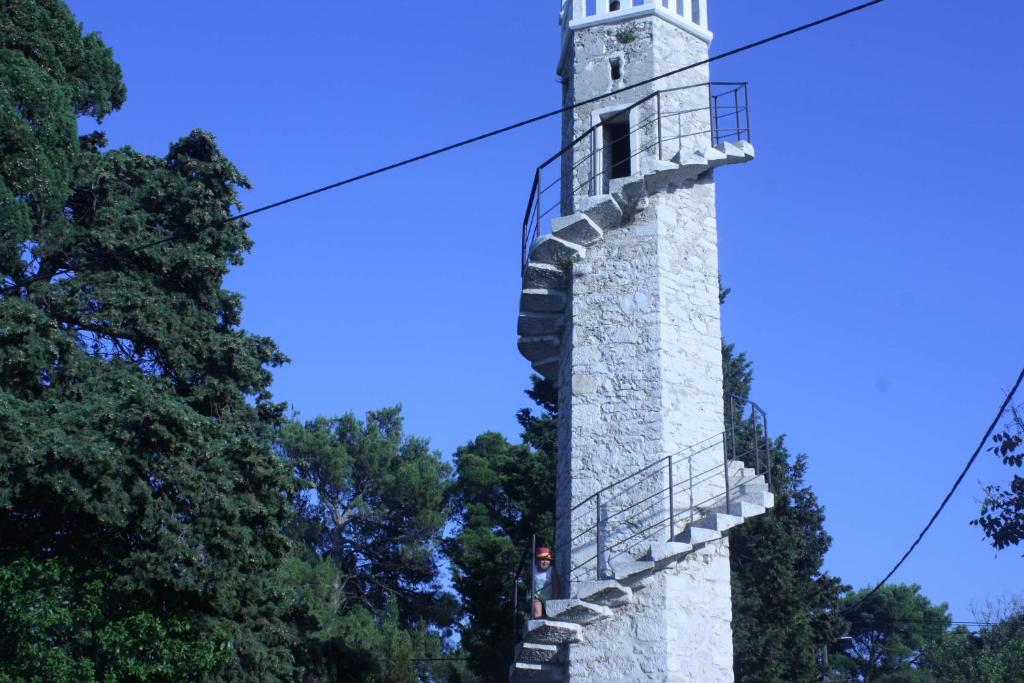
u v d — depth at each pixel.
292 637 27.80
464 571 39.50
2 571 23.30
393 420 56.34
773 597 31.50
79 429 23.84
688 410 20.42
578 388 20.70
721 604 19.41
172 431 24.66
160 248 27.86
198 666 23.91
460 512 53.25
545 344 22.38
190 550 24.14
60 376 25.42
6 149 25.80
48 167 26.27
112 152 29.17
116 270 27.64
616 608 18.95
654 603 18.83
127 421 24.09
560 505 20.88
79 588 23.88
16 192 26.08
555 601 18.72
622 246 21.30
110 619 23.91
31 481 23.09
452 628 50.75
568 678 18.97
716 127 21.94
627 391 20.41
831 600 35.31
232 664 25.33
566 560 20.00
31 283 27.00
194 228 28.36
